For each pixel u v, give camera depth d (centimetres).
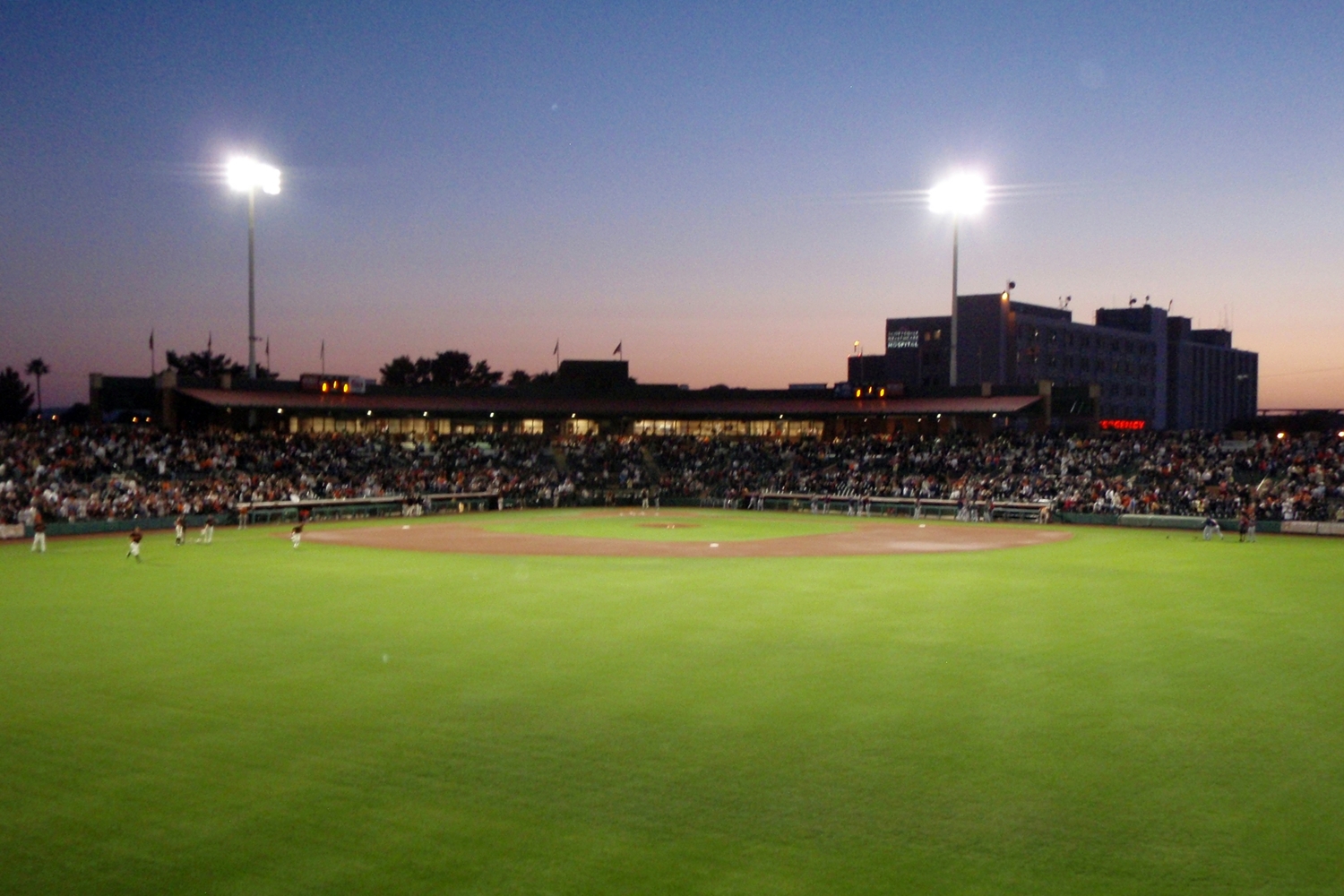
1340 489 5988
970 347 12538
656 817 1195
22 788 1293
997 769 1369
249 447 7400
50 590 3056
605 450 9056
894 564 3859
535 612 2655
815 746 1465
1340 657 2081
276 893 996
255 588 3125
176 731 1540
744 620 2523
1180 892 1005
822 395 9300
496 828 1161
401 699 1733
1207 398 15862
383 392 8856
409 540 4891
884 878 1034
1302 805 1238
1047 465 7450
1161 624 2477
